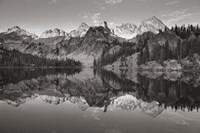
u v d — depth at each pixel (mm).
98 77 97625
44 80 80375
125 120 23234
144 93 46250
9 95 42938
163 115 25609
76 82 73250
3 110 28531
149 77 91875
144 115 25672
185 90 48875
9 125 20891
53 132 18672
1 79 81750
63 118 24000
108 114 26250
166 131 19250
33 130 19172
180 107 30531
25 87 57312
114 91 50656
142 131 19234
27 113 26625
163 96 41281
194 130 19516
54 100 37656
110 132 18766
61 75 112688
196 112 27141
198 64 144875
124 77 95812
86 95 44438
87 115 25656
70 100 37750
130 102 35500
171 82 67250
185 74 110625
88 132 18812
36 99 38500
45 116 24969
